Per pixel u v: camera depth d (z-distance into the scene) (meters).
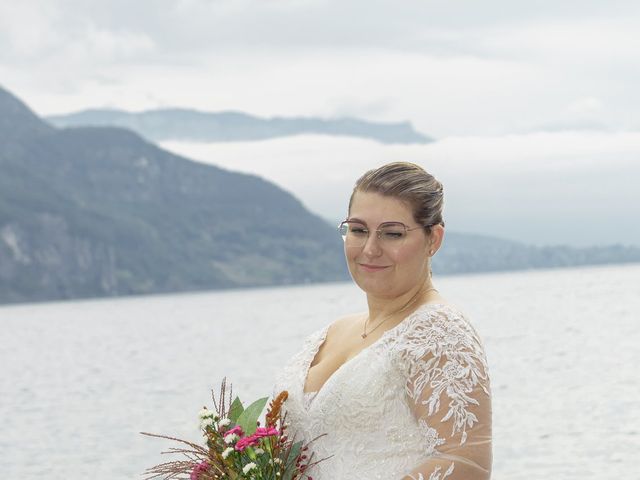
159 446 16.03
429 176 2.62
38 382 30.70
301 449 2.55
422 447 2.42
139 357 38.50
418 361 2.43
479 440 2.35
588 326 42.06
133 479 13.32
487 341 36.22
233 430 2.51
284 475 2.51
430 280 2.67
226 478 2.52
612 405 17.84
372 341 2.58
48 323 96.25
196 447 2.60
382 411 2.45
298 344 39.12
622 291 89.12
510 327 43.62
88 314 121.88
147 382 28.02
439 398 2.38
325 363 2.67
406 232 2.56
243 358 33.84
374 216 2.57
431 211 2.59
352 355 2.61
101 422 19.80
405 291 2.60
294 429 2.62
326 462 2.49
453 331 2.45
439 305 2.52
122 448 16.12
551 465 12.84
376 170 2.63
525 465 12.97
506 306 67.12
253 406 2.66
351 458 2.46
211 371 29.70
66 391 27.25
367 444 2.46
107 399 24.39
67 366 36.59
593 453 13.48
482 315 56.03
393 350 2.47
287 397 2.62
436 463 2.34
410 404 2.45
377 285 2.58
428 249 2.62
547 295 87.88
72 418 20.84
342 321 2.82
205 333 54.94
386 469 2.43
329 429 2.51
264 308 97.38
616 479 11.88
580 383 21.77
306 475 2.52
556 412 17.34
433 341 2.44
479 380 2.40
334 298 121.31
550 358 28.36
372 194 2.59
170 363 34.12
